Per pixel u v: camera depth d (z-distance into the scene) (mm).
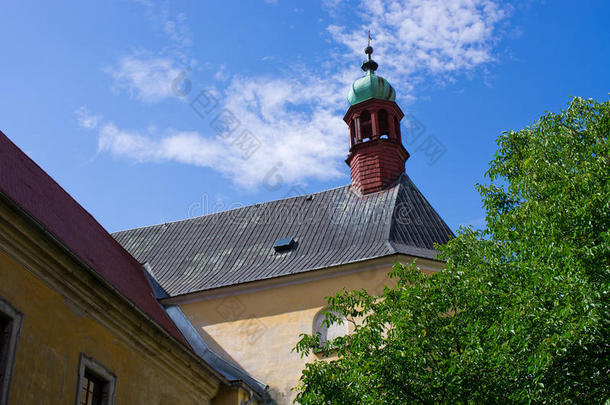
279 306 26812
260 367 25891
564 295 15383
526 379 15727
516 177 19531
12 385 14422
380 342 18344
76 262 16391
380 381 17203
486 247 18656
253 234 30891
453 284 18453
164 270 29938
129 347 18547
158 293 28188
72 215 22109
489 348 16672
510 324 15680
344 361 18359
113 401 17469
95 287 17047
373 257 26250
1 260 14867
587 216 16344
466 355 16344
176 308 27594
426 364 17312
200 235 31859
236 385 22438
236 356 26328
